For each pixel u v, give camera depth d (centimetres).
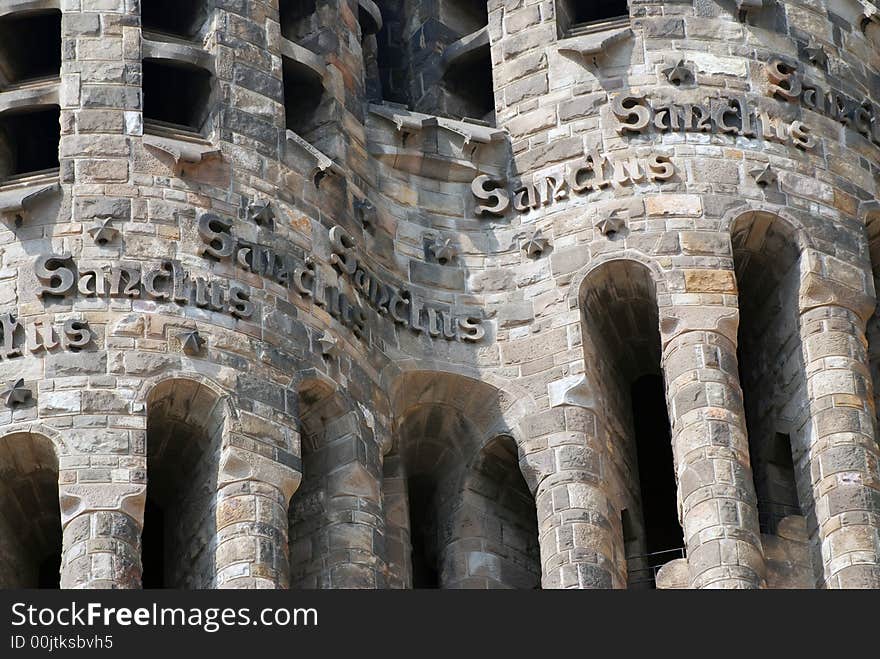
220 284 6425
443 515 6794
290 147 6650
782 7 7044
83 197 6450
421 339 6731
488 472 6775
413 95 7244
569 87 6944
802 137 6900
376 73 7144
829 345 6719
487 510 6775
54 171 6512
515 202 6881
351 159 6812
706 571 6394
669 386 6625
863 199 6912
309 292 6525
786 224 6800
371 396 6594
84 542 6134
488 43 7112
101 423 6238
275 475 6303
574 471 6594
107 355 6300
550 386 6694
